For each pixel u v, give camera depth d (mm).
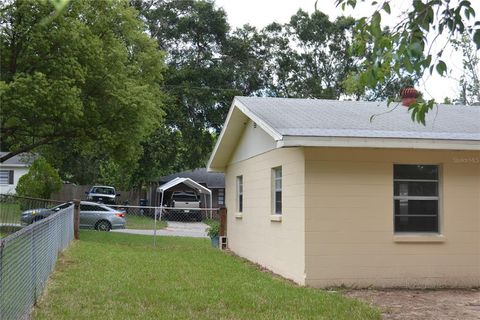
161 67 23344
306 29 39562
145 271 10477
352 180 9656
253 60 36375
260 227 12531
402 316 7203
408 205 10000
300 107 12117
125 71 20766
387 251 9703
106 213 23422
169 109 32812
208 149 35938
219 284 9172
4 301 4801
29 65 18094
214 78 34781
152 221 31062
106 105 19656
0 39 17844
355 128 9711
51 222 9609
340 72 39656
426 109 4609
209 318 6727
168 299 7809
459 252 9930
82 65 18719
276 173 11656
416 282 9727
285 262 10570
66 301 7484
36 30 17312
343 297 8281
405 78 5812
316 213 9516
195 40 35938
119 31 21375
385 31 5176
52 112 17562
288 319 6719
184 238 21266
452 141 9312
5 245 4746
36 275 7199
